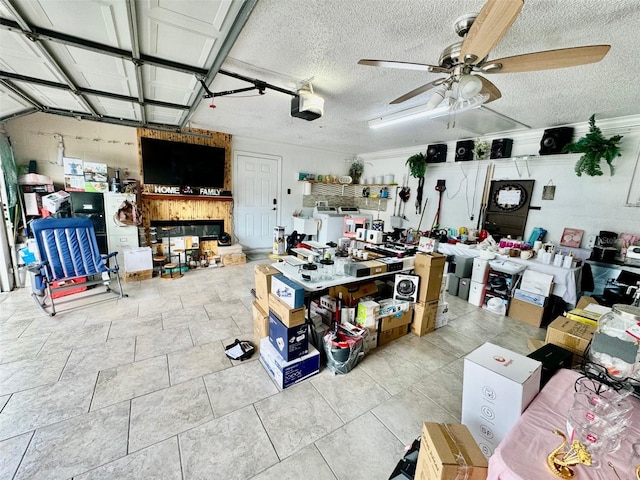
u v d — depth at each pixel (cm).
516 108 317
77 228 329
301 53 216
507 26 119
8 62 231
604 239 344
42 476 138
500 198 462
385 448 163
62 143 416
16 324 284
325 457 156
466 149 477
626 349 128
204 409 185
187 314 322
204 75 250
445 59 176
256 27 185
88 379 208
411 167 557
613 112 314
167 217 504
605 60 200
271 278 245
